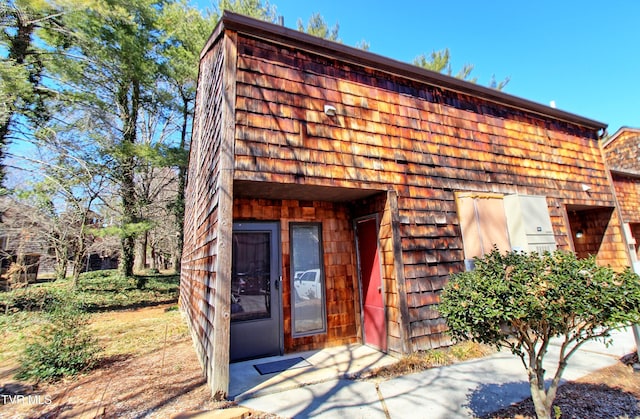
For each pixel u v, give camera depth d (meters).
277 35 3.71
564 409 2.47
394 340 3.94
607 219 7.12
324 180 3.72
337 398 2.83
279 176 3.44
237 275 4.10
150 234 20.34
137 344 5.22
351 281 4.80
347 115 4.09
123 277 14.00
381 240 4.30
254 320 4.07
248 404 2.74
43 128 8.60
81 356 3.89
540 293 2.05
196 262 5.33
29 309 8.14
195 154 7.32
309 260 4.60
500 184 5.38
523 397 2.73
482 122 5.47
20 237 10.89
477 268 2.51
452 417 2.44
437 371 3.40
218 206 3.10
